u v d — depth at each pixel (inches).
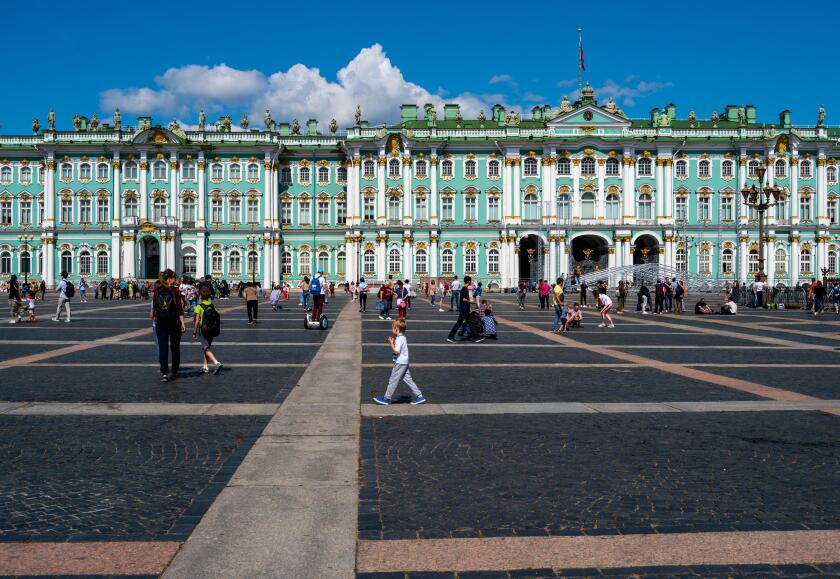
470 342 1171.9
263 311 2155.5
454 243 4084.6
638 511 359.9
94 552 309.1
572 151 4033.0
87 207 4052.7
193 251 4060.0
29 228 4089.6
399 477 412.2
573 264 4146.2
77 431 518.9
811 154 4121.6
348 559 303.1
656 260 4047.7
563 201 4042.8
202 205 4052.7
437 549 313.7
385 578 287.3
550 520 347.9
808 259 4136.3
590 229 4013.3
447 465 436.8
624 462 444.5
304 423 543.2
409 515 352.5
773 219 4101.9
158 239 4015.8
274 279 4087.1
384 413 583.8
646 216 4057.6
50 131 4015.8
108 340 1160.2
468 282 1216.2
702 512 358.9
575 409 601.0
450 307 2444.6
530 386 717.3
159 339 737.0
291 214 4183.1
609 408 605.6
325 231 4160.9
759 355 988.6
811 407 611.5
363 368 841.5
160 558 303.4
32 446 477.4
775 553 311.7
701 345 1128.8
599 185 4035.4
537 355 986.1
